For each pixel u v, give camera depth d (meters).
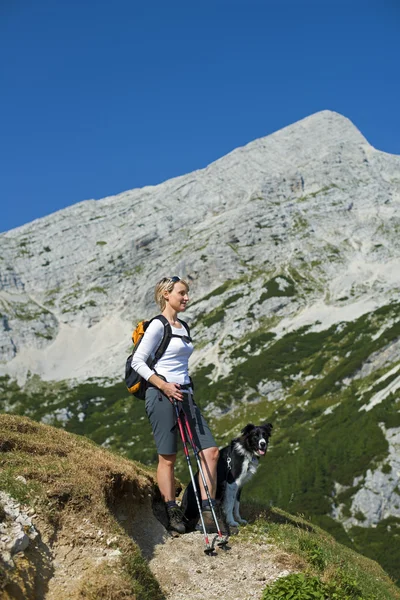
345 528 73.12
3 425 10.54
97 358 186.25
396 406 92.44
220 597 8.40
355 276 183.38
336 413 104.94
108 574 7.64
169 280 10.24
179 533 9.72
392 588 12.22
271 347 149.00
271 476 87.50
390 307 149.62
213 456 9.81
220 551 9.35
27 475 8.73
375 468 79.19
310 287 182.25
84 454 10.15
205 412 127.00
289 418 112.25
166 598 8.18
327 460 85.38
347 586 9.01
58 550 7.93
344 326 150.62
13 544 7.36
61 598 7.30
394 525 71.25
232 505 10.42
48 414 147.88
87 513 8.51
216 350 159.88
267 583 8.75
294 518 14.71
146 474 10.87
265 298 176.00
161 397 9.75
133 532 9.30
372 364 119.56
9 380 174.50
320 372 128.75
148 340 9.75
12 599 6.89
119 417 141.00
